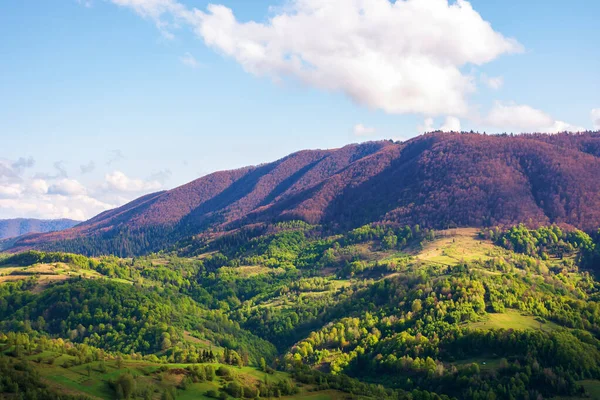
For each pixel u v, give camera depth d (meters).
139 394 146.00
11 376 138.00
